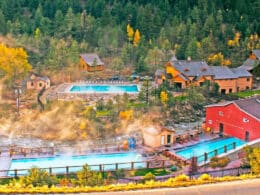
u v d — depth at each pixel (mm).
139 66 94750
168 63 83688
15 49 86125
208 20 108250
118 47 105875
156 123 62938
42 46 100000
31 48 99562
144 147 54531
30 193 33062
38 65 92125
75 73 91625
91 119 61188
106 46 105688
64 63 93188
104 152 52906
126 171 46000
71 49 95875
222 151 51062
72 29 108812
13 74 79812
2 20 106188
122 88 83750
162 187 34062
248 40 104125
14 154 51656
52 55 94062
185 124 63844
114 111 65000
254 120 55844
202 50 98688
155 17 110000
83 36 108312
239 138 57781
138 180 39969
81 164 49188
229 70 83625
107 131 59094
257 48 102438
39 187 34781
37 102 71250
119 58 98438
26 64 81875
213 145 55406
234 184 34594
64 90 80562
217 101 75188
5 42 100500
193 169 43469
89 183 37594
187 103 70688
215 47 102750
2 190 33375
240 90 83438
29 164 49219
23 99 73188
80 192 33281
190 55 96875
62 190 33500
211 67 83688
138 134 59000
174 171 46156
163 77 83312
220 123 60031
